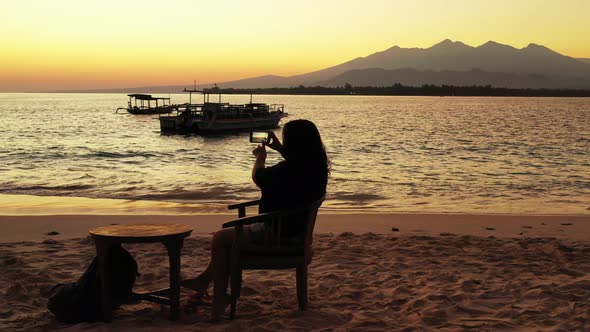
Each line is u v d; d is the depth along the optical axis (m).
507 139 40.38
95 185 16.11
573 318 4.19
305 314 4.22
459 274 5.64
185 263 6.13
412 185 16.72
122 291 4.13
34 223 9.27
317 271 5.82
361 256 6.57
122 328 3.89
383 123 67.69
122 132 50.91
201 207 12.03
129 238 3.76
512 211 12.27
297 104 183.00
